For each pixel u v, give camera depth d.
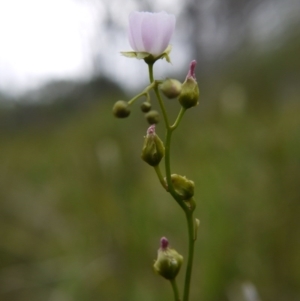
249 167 0.33
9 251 0.34
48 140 0.77
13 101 1.02
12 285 0.31
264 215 0.30
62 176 0.47
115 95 0.75
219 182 0.31
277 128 0.38
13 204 0.39
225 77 0.78
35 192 0.43
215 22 1.02
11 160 0.64
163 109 0.15
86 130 0.58
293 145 0.33
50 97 1.00
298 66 0.69
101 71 0.76
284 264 0.28
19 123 1.01
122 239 0.30
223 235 0.28
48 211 0.37
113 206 0.32
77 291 0.28
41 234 0.36
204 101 0.68
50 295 0.29
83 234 0.32
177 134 0.49
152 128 0.15
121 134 0.47
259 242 0.29
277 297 0.26
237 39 0.98
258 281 0.27
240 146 0.35
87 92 0.93
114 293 0.28
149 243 0.30
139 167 0.40
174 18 0.16
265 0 0.96
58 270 0.31
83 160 0.42
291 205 0.30
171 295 0.27
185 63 0.97
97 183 0.36
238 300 0.25
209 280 0.27
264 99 0.59
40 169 0.53
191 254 0.16
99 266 0.29
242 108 0.39
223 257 0.27
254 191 0.31
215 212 0.29
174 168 0.40
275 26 0.89
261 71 0.71
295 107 0.48
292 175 0.32
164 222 0.31
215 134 0.38
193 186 0.16
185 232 0.31
